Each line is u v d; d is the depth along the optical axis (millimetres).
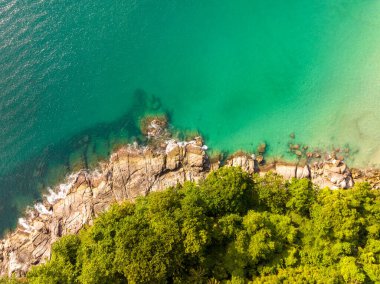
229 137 68812
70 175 69062
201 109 71500
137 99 73375
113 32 78062
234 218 49938
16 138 72250
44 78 75375
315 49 72875
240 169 54031
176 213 47281
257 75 72875
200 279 46469
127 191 65062
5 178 70688
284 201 52812
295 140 66875
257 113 70062
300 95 70188
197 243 45062
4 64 76188
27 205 68812
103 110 73375
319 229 48250
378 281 44906
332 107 68312
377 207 49906
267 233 48062
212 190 51406
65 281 47938
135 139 69812
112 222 49906
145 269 43062
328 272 45906
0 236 67688
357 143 65000
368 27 72500
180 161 66312
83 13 79250
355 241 48281
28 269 61938
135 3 79125
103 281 46000
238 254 47938
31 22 78875
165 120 71062
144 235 45469
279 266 47594
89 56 76750
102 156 69438
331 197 50312
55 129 72688
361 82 69062
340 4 74625
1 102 73875
